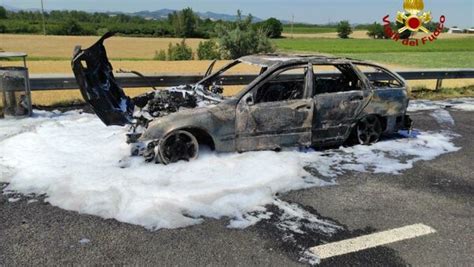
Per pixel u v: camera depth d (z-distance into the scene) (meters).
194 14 82.25
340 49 55.94
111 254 3.83
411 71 12.25
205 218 4.51
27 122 7.99
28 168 5.64
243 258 3.83
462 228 4.50
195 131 5.98
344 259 3.86
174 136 5.83
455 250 4.07
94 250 3.88
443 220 4.67
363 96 6.87
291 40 82.44
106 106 5.88
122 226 4.30
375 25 99.25
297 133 6.42
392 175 5.95
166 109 6.39
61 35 78.62
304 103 6.33
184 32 82.06
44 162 5.83
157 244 4.01
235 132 6.05
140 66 22.22
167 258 3.79
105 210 4.58
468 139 7.91
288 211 4.75
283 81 7.06
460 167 6.37
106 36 6.62
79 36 75.50
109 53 44.12
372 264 3.79
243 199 4.94
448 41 78.00
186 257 3.82
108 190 4.97
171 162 5.86
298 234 4.27
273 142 6.31
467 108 10.72
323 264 3.78
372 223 4.55
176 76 10.07
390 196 5.25
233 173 5.57
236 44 40.03
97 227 4.27
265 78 6.14
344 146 7.08
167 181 5.29
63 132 7.28
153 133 5.71
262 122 6.14
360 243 4.14
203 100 6.43
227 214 4.61
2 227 4.24
